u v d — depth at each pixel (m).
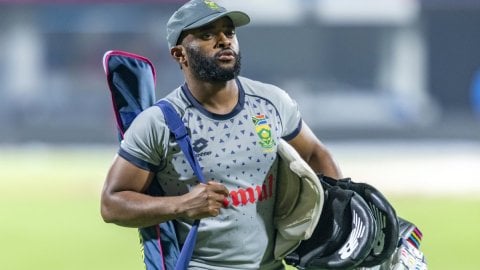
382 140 71.81
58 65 74.38
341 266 12.07
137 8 74.94
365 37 78.88
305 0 78.38
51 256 30.77
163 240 12.21
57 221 38.34
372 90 78.25
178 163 11.81
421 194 45.47
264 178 12.00
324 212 12.41
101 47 74.81
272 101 12.23
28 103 72.94
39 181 50.06
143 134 11.74
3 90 73.25
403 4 78.75
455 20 78.94
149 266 12.27
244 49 78.38
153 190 12.18
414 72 79.06
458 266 28.72
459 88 79.00
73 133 67.81
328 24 78.62
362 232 11.91
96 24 74.81
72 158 59.88
